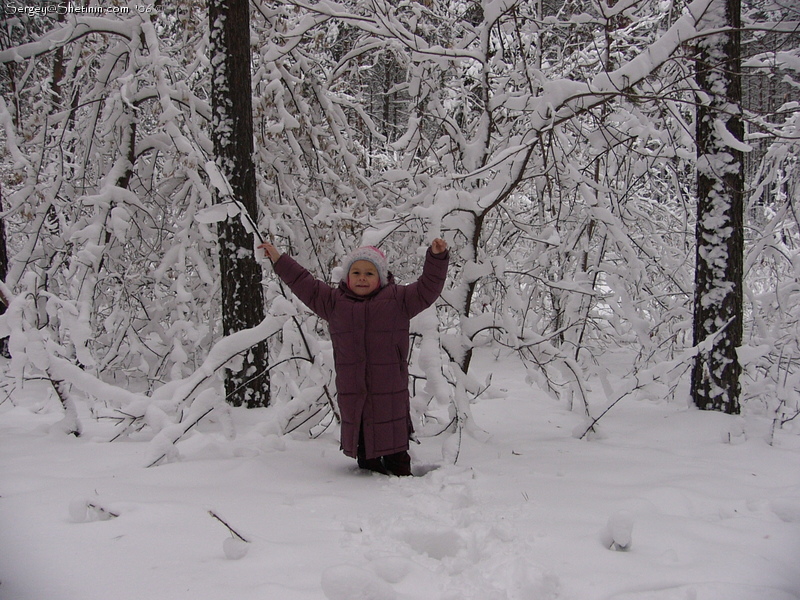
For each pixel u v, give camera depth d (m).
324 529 2.16
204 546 1.96
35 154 5.86
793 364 4.76
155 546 1.94
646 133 4.89
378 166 7.47
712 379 4.20
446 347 4.01
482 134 4.54
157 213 6.08
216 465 2.95
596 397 5.34
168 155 5.86
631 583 1.78
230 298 4.39
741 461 3.23
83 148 5.70
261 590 1.65
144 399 3.40
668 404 4.78
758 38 4.41
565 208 5.52
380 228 4.23
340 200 5.96
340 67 6.10
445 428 3.88
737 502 2.55
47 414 4.35
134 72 5.07
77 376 3.42
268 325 3.63
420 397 3.86
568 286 4.29
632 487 2.71
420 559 1.96
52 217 6.55
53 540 1.97
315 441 3.68
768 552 2.05
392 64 11.83
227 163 4.30
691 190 7.14
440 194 3.77
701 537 2.16
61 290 5.91
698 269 4.29
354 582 1.61
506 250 6.42
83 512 2.14
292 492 2.61
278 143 5.63
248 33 4.36
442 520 2.31
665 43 3.58
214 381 5.19
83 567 1.78
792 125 5.11
